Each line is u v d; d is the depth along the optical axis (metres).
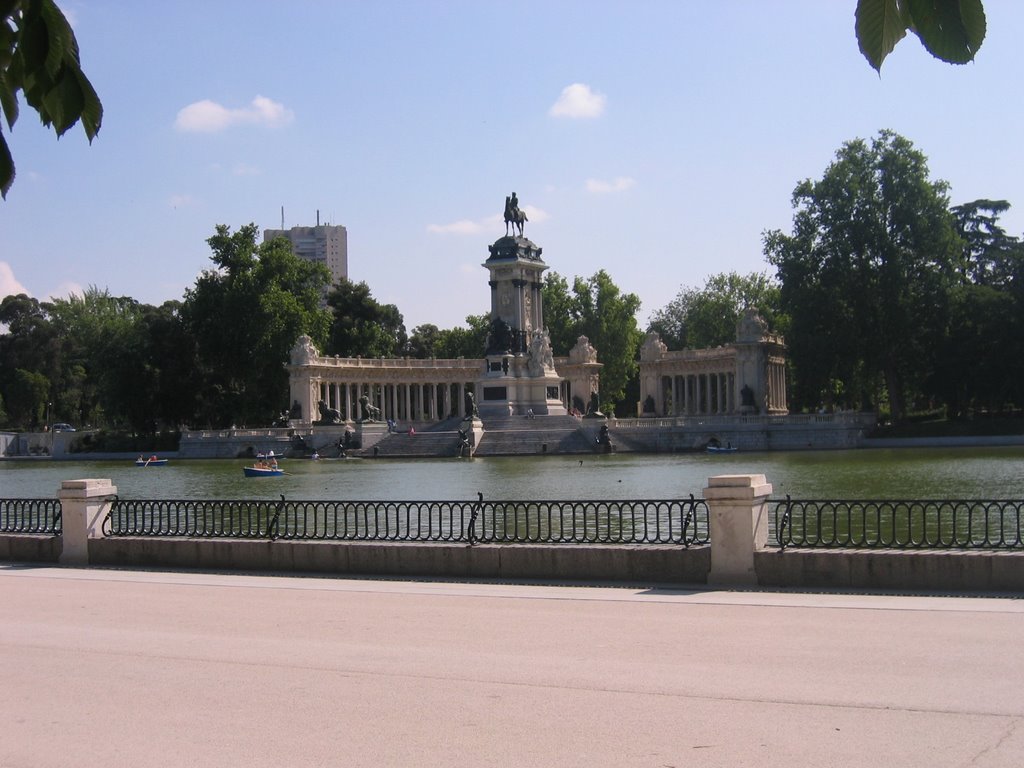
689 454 132.25
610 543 30.89
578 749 14.19
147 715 16.28
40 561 36.50
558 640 21.30
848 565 27.08
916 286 138.75
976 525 46.72
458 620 23.86
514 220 168.00
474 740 14.68
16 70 7.00
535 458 128.50
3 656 20.62
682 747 14.15
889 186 137.38
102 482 36.56
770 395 171.00
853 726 14.90
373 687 17.72
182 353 169.25
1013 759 13.38
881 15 6.46
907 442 131.00
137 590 29.31
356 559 32.59
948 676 17.56
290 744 14.67
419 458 137.25
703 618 23.45
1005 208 159.62
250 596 28.00
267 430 154.00
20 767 13.98
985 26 6.32
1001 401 144.25
